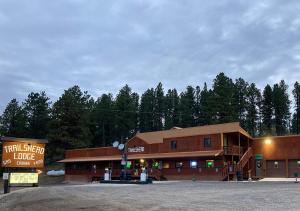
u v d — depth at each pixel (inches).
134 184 1482.5
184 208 553.9
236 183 1428.4
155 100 4704.7
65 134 3363.7
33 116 4156.0
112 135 4237.2
